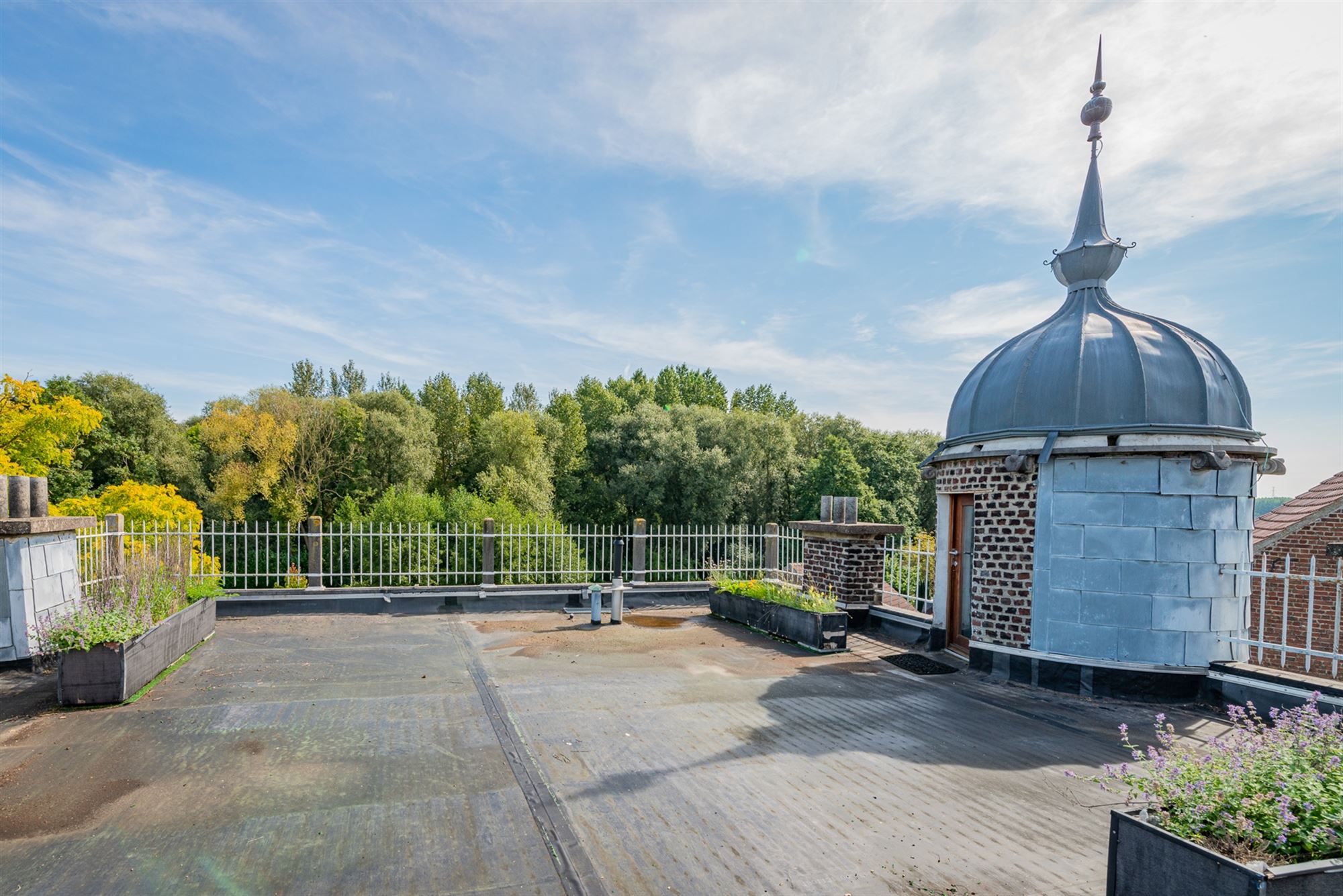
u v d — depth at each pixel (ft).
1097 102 30.35
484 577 42.78
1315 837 9.14
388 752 18.12
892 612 35.91
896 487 151.12
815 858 13.12
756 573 46.26
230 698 22.54
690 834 13.98
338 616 37.68
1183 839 9.46
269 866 12.51
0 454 56.49
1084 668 25.45
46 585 26.37
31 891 11.62
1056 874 12.72
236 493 107.34
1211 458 24.07
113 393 112.78
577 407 155.53
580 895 11.77
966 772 17.71
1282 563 40.68
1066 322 28.84
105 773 16.57
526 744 18.80
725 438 136.46
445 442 144.87
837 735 20.31
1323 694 21.08
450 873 12.39
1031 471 27.20
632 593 43.57
